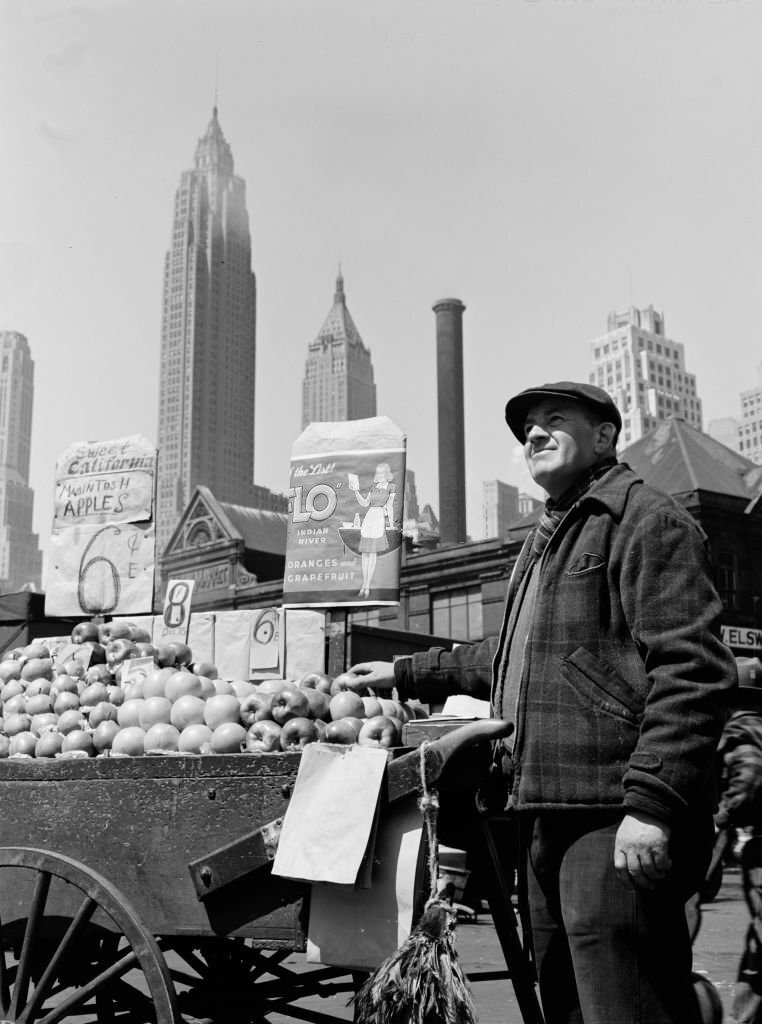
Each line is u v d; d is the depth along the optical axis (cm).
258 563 4253
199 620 562
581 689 234
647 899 222
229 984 309
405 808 242
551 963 244
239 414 16000
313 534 460
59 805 281
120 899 254
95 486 502
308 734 302
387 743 284
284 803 253
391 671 330
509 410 276
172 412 15550
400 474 452
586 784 228
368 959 237
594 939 224
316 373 15638
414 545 4131
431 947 221
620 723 229
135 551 488
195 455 15288
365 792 240
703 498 2770
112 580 489
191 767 265
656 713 216
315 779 246
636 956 222
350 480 458
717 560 2747
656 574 228
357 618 3506
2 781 290
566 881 231
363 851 235
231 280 16488
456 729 242
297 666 541
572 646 237
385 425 458
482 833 250
